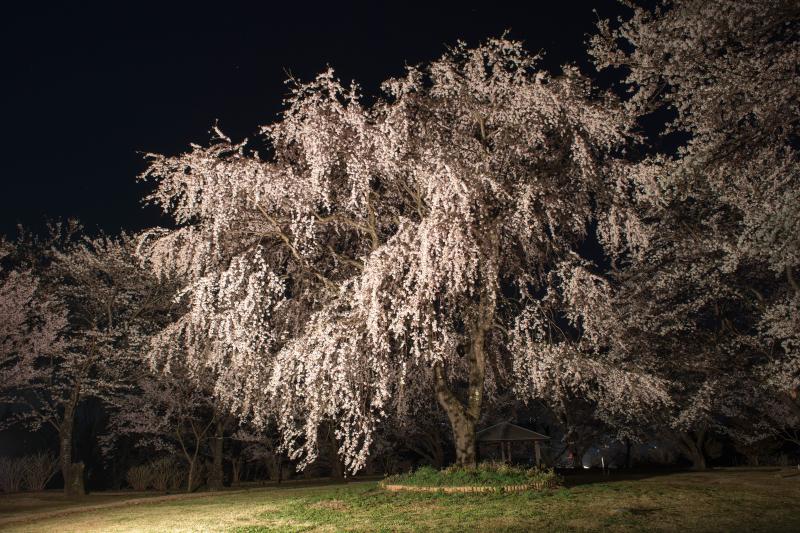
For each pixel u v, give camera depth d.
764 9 9.76
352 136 14.59
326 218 15.95
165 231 15.43
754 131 10.73
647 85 12.41
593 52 12.88
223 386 15.24
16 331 23.66
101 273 26.89
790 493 14.23
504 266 17.11
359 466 13.02
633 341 20.70
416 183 15.63
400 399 17.31
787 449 29.78
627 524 10.34
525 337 15.45
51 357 25.17
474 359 17.44
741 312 22.27
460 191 13.14
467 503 13.40
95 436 31.81
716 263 19.03
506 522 10.85
